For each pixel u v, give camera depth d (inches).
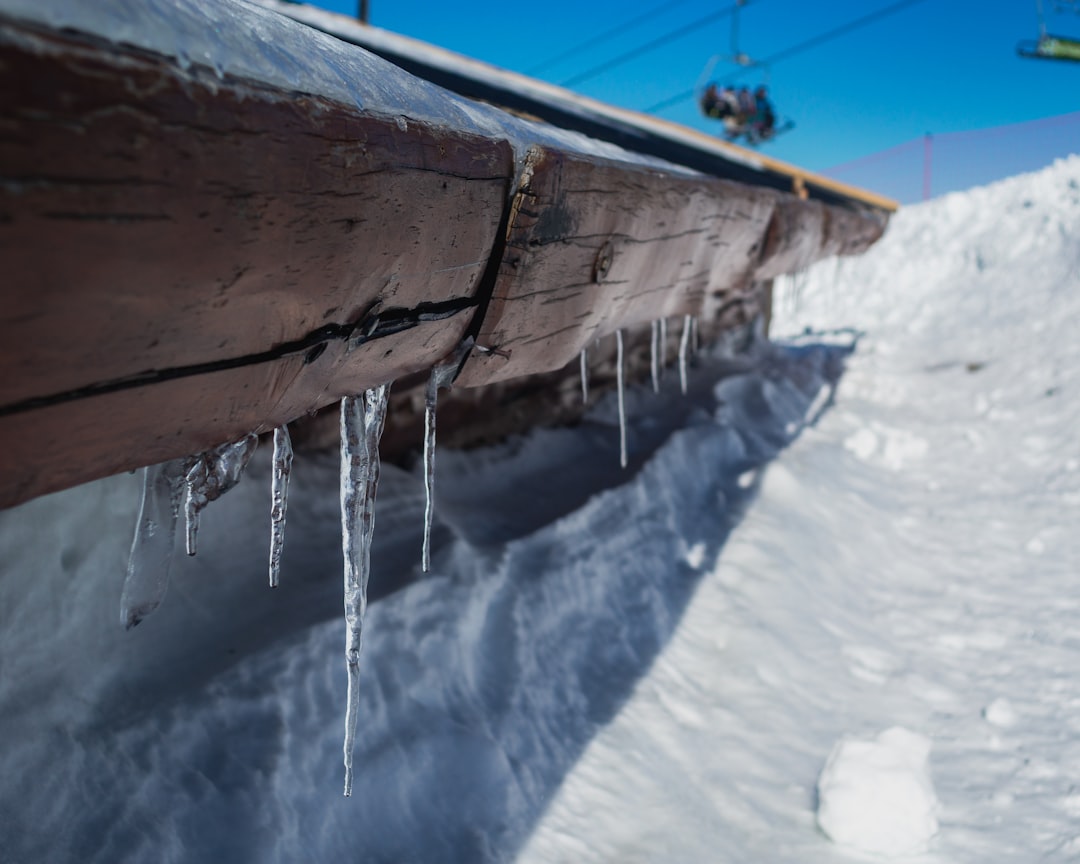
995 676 143.4
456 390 163.6
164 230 33.7
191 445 46.1
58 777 73.9
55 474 38.1
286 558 116.1
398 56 161.0
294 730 88.0
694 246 110.3
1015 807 109.6
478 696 111.0
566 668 125.6
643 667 133.5
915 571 187.5
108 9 31.5
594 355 208.5
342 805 85.9
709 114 708.7
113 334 34.3
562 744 112.1
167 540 64.2
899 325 452.1
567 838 97.9
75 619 87.6
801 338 451.8
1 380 31.3
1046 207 470.0
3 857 66.9
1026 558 189.5
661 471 187.9
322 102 42.4
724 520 185.0
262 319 42.1
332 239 43.7
